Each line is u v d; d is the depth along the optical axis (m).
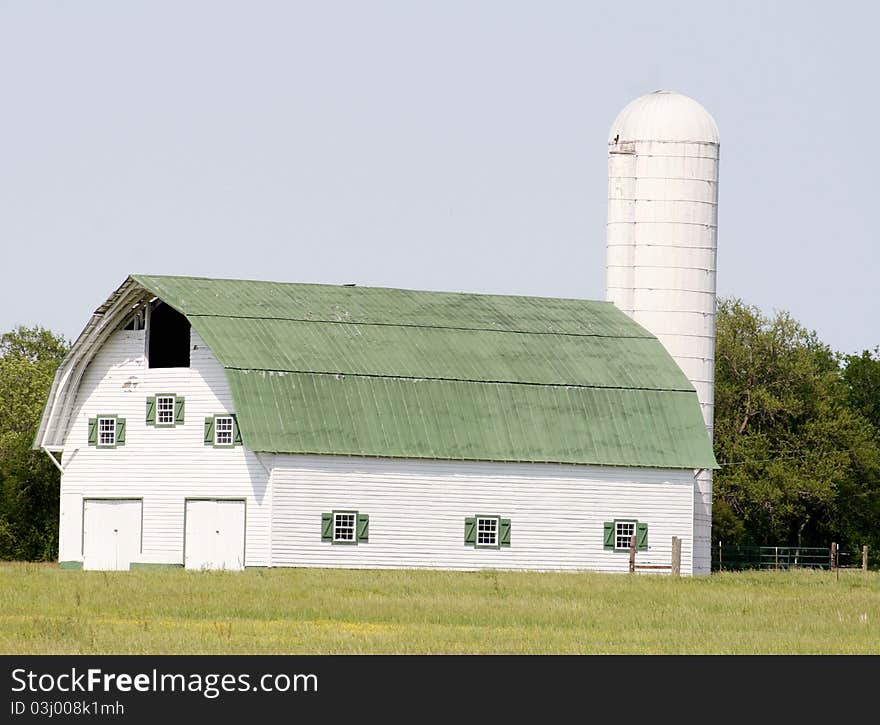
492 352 193.50
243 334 182.12
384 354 187.25
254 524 175.50
